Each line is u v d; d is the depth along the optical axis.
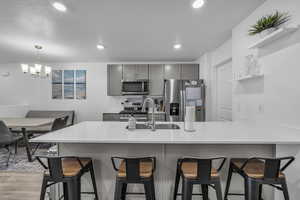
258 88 2.08
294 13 1.60
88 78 4.92
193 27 2.55
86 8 2.00
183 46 3.47
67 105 4.93
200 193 1.74
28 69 3.62
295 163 1.51
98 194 1.75
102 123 2.41
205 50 3.75
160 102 4.59
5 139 2.96
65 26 2.50
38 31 2.68
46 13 2.12
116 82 4.49
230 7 2.01
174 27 2.55
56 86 4.93
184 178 1.36
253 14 2.11
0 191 2.08
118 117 4.28
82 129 1.93
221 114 3.62
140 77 4.46
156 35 2.86
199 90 3.85
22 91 4.93
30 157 3.09
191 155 1.72
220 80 3.67
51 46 3.44
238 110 2.50
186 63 4.53
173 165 1.73
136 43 3.27
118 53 3.99
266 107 1.95
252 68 2.10
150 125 2.18
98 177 1.75
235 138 1.47
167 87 3.93
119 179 1.39
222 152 1.71
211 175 1.36
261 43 1.91
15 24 2.42
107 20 2.31
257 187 1.33
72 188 1.41
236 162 1.55
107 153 1.74
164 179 1.73
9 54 4.04
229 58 3.07
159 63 4.69
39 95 4.93
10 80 4.93
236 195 1.72
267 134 1.58
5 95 4.95
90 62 4.90
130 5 1.94
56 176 1.40
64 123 3.42
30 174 2.53
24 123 3.29
